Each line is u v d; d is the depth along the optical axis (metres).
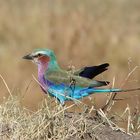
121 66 21.75
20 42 24.95
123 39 24.88
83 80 11.87
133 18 29.58
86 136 10.78
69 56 22.44
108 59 22.52
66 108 10.98
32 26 25.58
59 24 24.86
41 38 24.39
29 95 17.66
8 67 20.80
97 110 11.45
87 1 31.42
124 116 12.35
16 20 26.69
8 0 30.03
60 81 12.03
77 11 26.70
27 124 10.73
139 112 13.05
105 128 11.15
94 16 27.12
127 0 33.06
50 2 30.08
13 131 10.67
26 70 20.64
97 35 24.06
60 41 23.77
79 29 24.12
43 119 10.63
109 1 32.31
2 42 25.17
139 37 25.41
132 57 22.75
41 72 12.34
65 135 10.60
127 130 11.45
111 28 26.16
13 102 11.25
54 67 12.31
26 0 30.22
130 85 18.48
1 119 10.88
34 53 12.42
